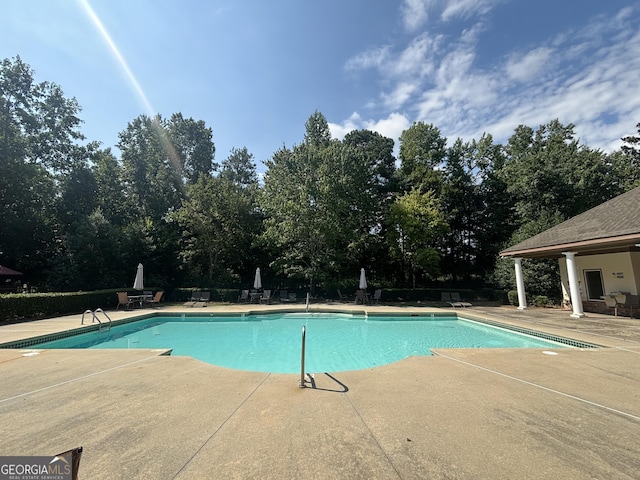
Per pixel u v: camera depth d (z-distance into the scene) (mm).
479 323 12070
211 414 3568
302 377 4547
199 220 22016
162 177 29688
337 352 8547
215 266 22859
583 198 21062
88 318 12031
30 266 22000
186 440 2973
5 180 19984
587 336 8133
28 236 21578
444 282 27297
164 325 12859
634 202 11617
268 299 19391
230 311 14102
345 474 2430
